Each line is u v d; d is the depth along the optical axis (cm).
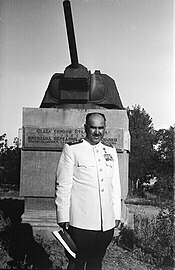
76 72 599
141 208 658
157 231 557
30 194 573
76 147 364
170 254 522
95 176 359
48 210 575
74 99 601
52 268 493
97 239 358
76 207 356
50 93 615
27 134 575
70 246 376
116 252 521
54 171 575
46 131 574
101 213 357
